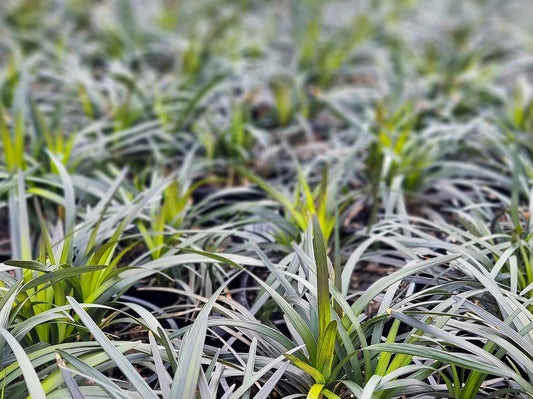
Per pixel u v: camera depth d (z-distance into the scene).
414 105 0.97
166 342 0.40
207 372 0.40
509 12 1.69
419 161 0.80
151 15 1.56
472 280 0.51
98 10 1.53
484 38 1.42
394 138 0.84
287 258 0.56
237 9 1.60
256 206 0.67
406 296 0.51
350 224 0.76
